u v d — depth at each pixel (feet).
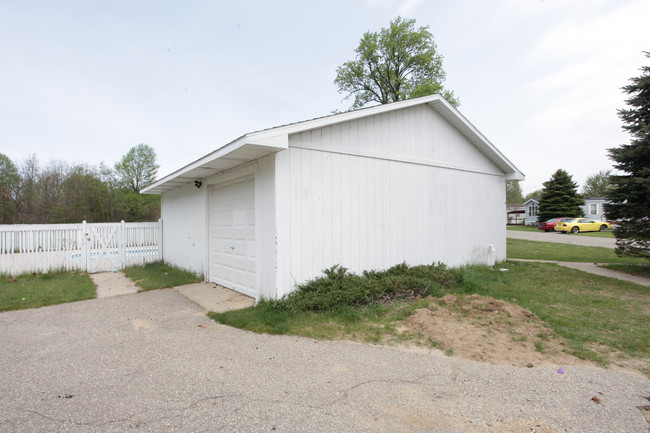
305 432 7.93
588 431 8.04
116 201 103.76
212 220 27.04
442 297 19.77
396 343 13.67
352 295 18.08
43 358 12.31
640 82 30.60
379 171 24.07
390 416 8.61
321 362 11.91
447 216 29.86
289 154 18.95
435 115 28.86
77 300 21.16
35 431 7.93
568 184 117.70
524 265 35.09
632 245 33.32
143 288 24.61
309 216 19.83
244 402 9.27
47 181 98.27
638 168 31.04
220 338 14.35
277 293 18.35
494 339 13.83
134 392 9.83
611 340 13.91
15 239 29.68
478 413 8.76
